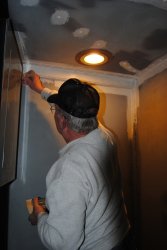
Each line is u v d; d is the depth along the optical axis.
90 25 0.95
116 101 1.51
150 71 1.39
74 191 0.77
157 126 1.31
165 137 1.24
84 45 1.11
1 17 0.79
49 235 0.77
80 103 0.89
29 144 1.28
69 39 1.06
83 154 0.85
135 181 1.50
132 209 1.48
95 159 0.87
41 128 1.31
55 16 0.89
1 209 1.14
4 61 0.71
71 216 0.76
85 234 0.86
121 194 1.06
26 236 1.22
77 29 0.98
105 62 1.29
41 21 0.92
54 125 1.33
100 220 0.87
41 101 1.32
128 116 1.53
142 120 1.46
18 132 1.24
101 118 1.47
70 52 1.19
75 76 1.41
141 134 1.47
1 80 0.70
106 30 0.99
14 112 1.00
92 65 1.34
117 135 1.50
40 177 1.28
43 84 1.34
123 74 1.47
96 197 0.83
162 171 1.25
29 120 1.29
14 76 0.96
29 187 1.26
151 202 1.34
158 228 1.26
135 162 1.51
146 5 0.82
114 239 0.90
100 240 0.87
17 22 0.92
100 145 0.93
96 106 0.94
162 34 1.02
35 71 1.33
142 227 1.42
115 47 1.13
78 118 0.90
